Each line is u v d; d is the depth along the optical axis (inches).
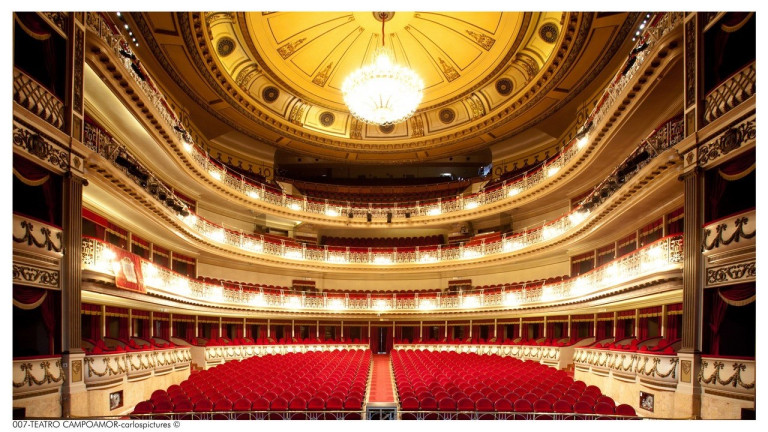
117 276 424.2
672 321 551.2
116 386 393.1
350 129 1054.4
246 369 551.8
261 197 925.2
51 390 309.4
